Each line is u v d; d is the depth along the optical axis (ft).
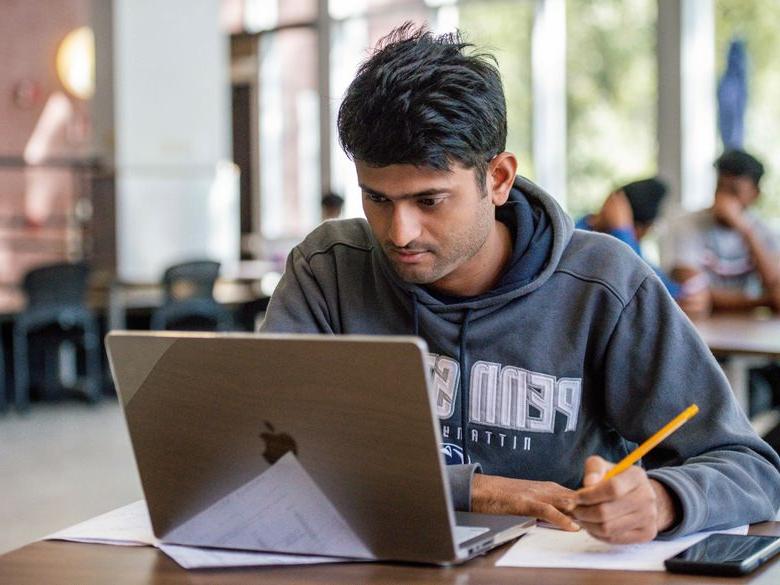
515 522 5.14
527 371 6.05
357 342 4.41
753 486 5.39
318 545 4.88
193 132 35.29
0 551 15.07
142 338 4.85
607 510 4.69
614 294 5.95
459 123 5.08
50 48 35.47
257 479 4.85
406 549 4.73
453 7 35.73
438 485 4.50
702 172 30.40
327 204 31.24
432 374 6.16
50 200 35.63
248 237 42.86
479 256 5.92
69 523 16.75
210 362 4.73
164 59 34.78
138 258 34.47
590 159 32.24
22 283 28.04
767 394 16.69
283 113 41.81
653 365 5.89
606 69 31.81
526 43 33.53
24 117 35.81
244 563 4.88
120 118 34.19
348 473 4.65
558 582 4.50
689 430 5.74
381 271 6.31
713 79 29.96
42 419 26.86
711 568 4.58
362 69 5.28
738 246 18.04
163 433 4.97
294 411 4.64
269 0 41.88
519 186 6.25
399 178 5.13
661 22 30.37
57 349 29.94
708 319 15.74
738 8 29.27
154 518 5.17
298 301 6.51
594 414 6.16
